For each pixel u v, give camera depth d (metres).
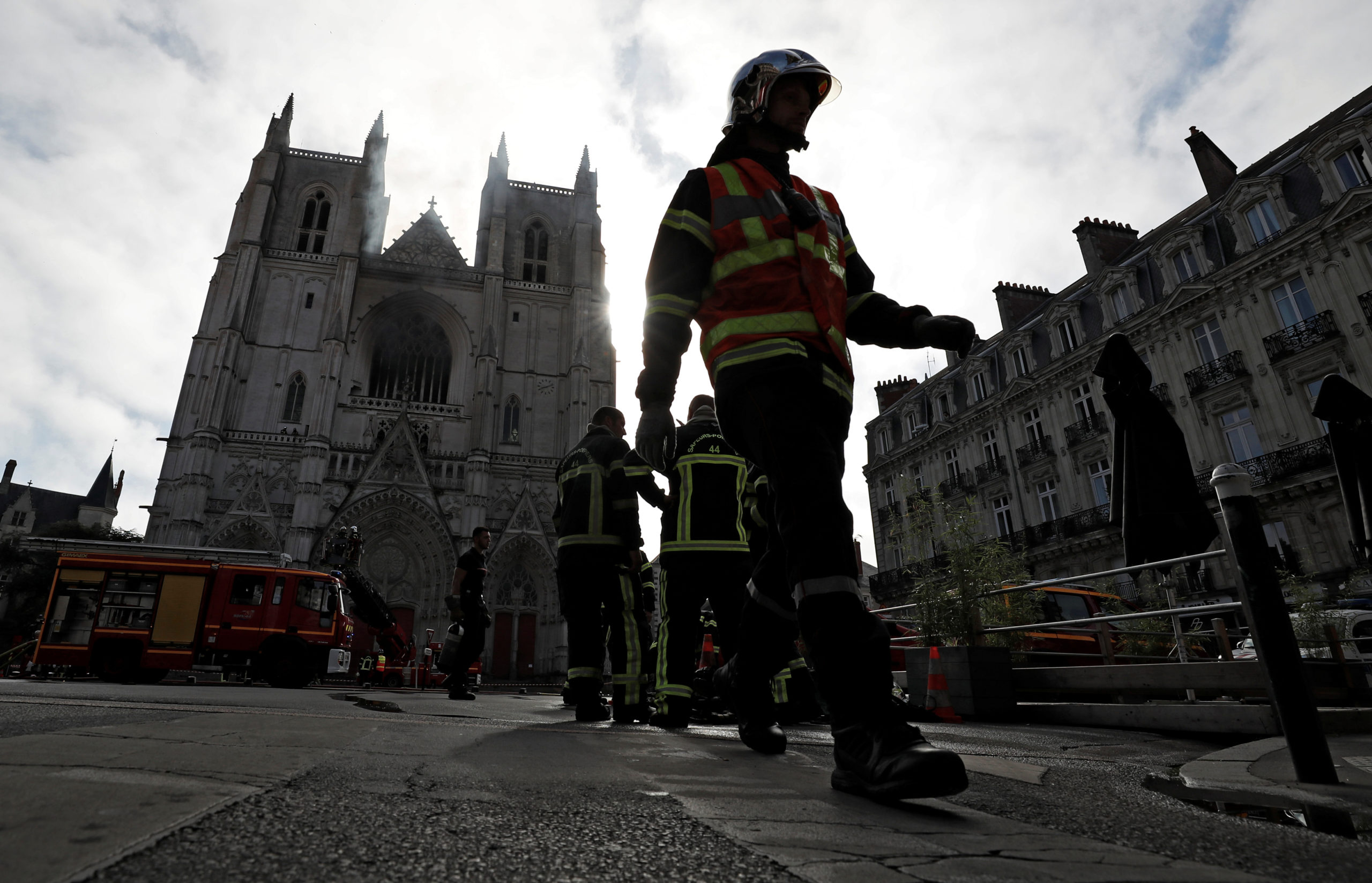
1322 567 21.19
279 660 15.88
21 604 57.81
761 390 1.78
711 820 1.14
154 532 40.31
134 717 2.60
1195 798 1.91
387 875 0.78
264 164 50.91
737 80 2.28
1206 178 26.73
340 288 48.44
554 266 56.47
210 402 43.16
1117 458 4.43
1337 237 21.80
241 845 0.84
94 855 0.73
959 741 4.00
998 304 35.25
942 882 0.79
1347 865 1.04
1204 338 25.33
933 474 36.59
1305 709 2.29
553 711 5.80
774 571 2.42
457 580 7.80
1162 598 20.75
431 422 48.09
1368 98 22.47
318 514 42.59
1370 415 5.09
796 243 1.94
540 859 0.89
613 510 4.89
